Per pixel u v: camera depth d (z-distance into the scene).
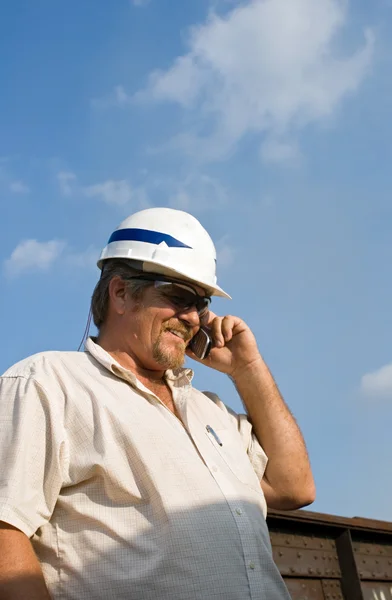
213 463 2.54
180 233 3.00
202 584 2.19
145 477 2.32
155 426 2.48
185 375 2.94
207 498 2.38
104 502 2.28
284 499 3.10
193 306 2.94
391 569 5.84
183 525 2.26
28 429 2.27
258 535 2.46
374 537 5.88
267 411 3.16
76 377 2.53
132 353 2.88
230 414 3.14
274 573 2.44
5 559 2.01
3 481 2.14
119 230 3.07
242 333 3.30
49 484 2.25
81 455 2.32
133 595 2.13
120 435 2.38
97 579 2.15
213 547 2.27
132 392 2.60
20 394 2.36
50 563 2.21
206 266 3.01
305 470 3.12
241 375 3.23
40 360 2.54
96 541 2.21
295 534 5.12
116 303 2.95
